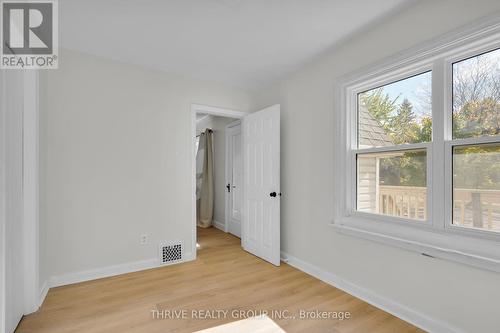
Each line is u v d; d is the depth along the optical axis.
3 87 1.46
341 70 2.40
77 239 2.47
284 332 1.73
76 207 2.47
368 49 2.15
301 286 2.42
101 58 2.62
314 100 2.71
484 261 1.47
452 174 1.71
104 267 2.60
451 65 1.71
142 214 2.82
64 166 2.41
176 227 3.03
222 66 2.86
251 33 2.19
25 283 1.91
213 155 5.19
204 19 1.99
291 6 1.82
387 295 2.00
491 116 1.54
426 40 1.74
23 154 1.90
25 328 1.75
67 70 2.44
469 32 1.54
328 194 2.52
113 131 2.67
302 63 2.77
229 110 3.45
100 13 1.89
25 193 1.91
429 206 1.80
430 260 1.74
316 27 2.09
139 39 2.29
